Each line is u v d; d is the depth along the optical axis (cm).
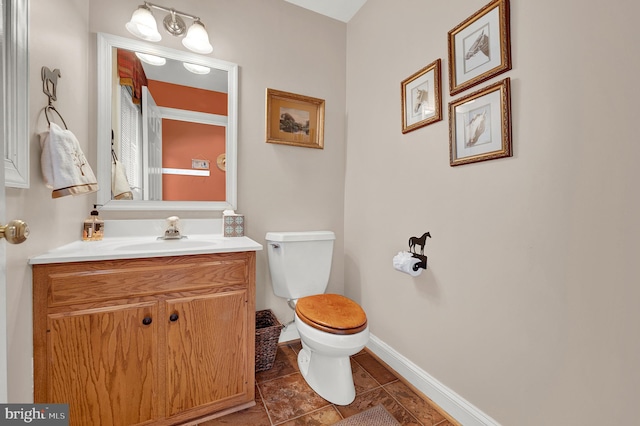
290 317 195
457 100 124
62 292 98
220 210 172
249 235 181
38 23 97
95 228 137
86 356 102
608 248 80
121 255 105
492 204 111
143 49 154
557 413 92
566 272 89
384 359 170
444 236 132
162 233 156
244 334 130
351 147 204
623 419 78
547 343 94
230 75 173
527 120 99
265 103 183
